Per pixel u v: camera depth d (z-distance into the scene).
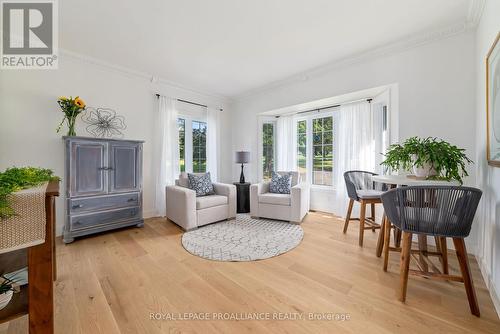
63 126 2.84
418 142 2.05
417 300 1.55
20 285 1.21
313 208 4.32
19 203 0.96
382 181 1.94
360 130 3.47
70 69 2.91
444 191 1.40
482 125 1.99
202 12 2.12
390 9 2.09
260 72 3.59
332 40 2.64
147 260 2.17
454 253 2.29
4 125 2.49
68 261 2.14
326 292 1.65
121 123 3.38
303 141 4.46
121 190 2.99
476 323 1.33
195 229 3.11
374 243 2.59
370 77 2.96
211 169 4.54
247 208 4.16
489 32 1.80
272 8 2.07
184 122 4.33
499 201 1.53
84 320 1.36
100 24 2.30
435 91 2.47
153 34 2.49
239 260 2.17
